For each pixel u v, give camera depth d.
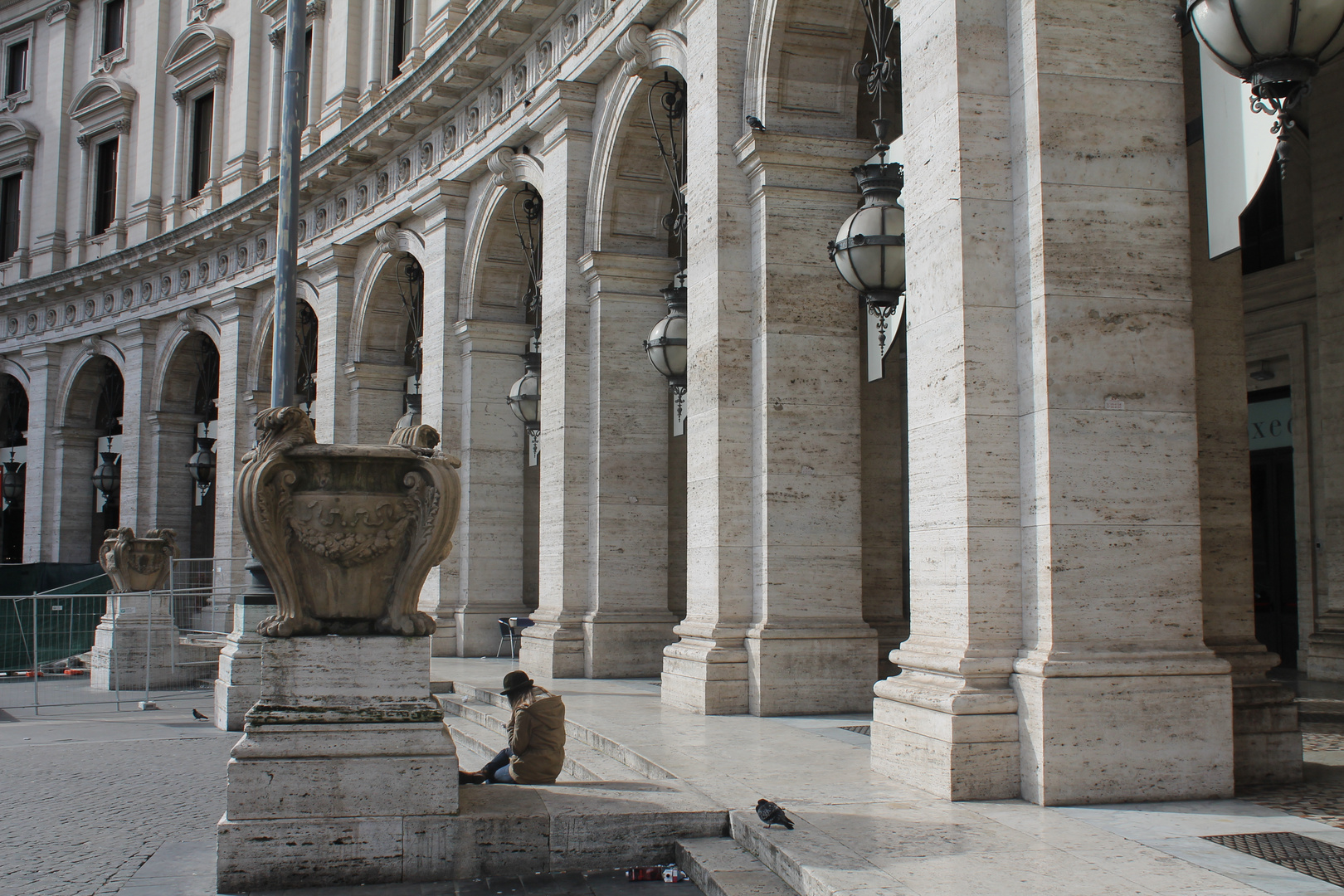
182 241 35.19
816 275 13.65
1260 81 7.29
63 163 43.41
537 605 23.67
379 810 7.52
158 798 10.62
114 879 7.65
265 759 7.46
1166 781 8.30
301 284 30.95
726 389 13.66
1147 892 6.08
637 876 7.51
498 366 23.53
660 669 17.61
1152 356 8.73
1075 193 8.76
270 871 7.35
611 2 17.69
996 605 8.75
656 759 10.05
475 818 7.61
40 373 42.28
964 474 8.82
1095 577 8.47
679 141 18.30
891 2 10.38
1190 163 9.64
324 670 7.67
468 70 22.50
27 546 41.81
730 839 7.90
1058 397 8.55
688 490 14.45
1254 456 18.17
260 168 35.19
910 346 9.73
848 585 13.38
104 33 42.72
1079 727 8.23
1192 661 8.42
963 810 8.04
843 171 13.79
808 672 13.00
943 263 9.23
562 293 18.81
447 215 24.02
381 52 28.81
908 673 9.41
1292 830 7.39
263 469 7.67
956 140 9.12
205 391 38.19
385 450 7.85
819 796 8.50
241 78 36.00
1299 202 17.05
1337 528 15.74
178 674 22.72
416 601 7.86
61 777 11.80
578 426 18.48
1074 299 8.66
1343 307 15.71
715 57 14.23
